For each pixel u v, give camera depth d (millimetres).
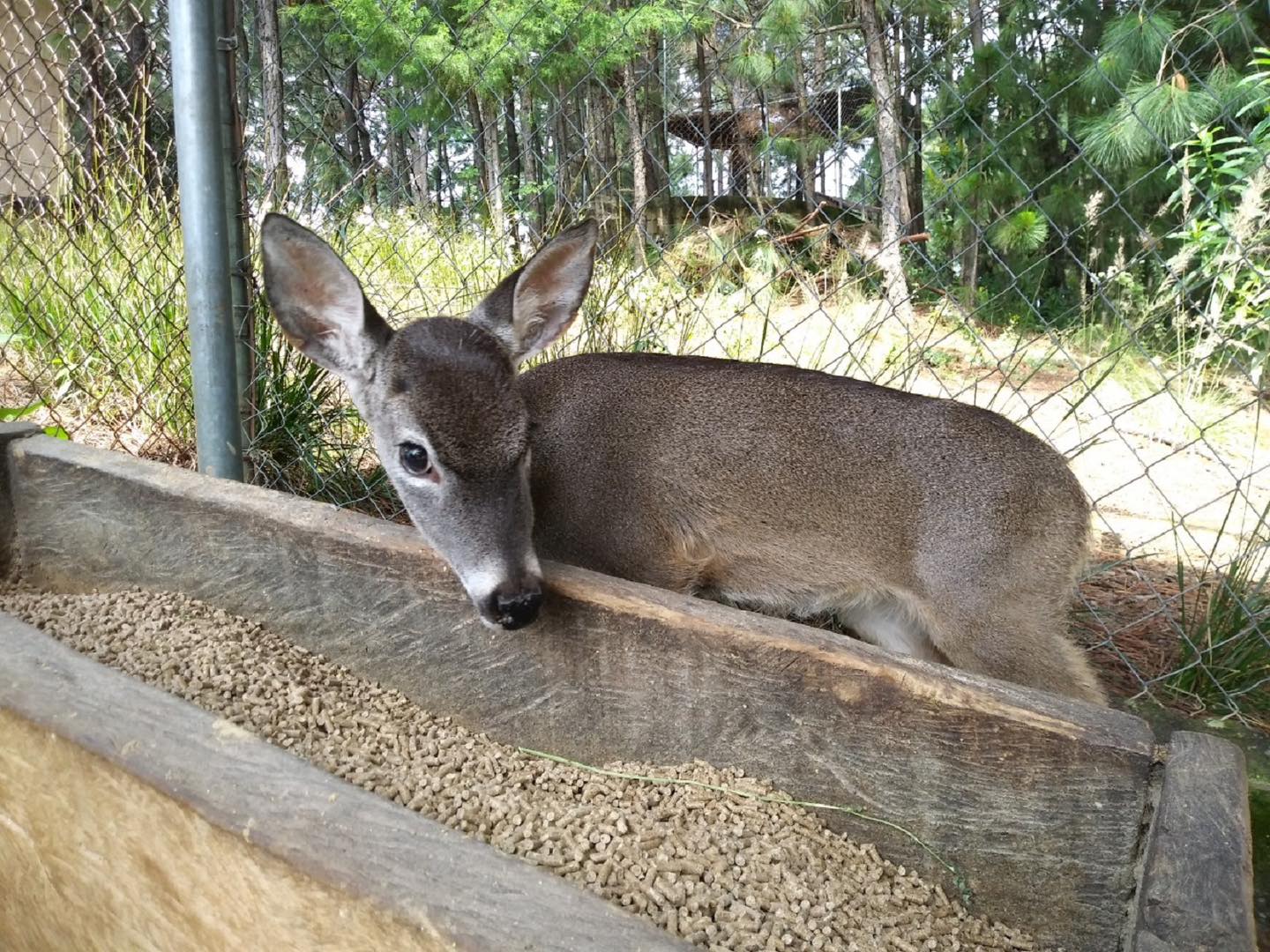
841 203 1815
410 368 661
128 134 1313
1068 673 754
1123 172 2195
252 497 743
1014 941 514
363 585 698
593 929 324
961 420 777
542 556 850
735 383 820
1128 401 1591
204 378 966
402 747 644
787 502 796
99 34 1281
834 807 565
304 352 724
